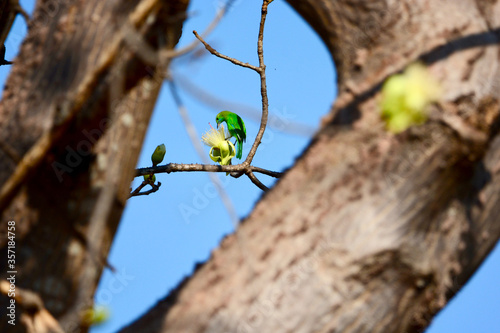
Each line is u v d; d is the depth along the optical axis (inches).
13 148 160.1
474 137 145.5
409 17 160.7
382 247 145.4
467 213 153.4
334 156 154.5
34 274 159.0
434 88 148.4
